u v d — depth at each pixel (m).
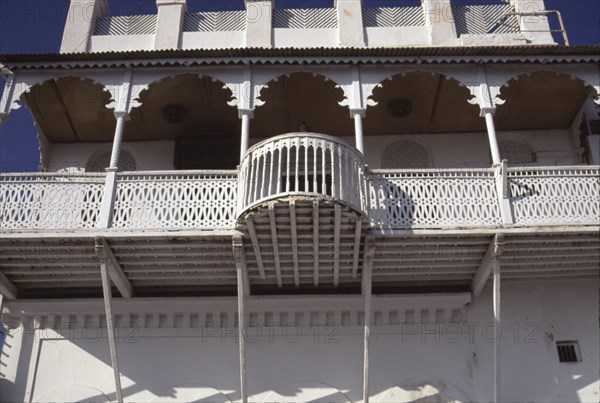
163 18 17.66
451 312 15.16
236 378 14.55
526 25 17.52
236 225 13.12
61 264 14.43
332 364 14.67
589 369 14.62
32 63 15.09
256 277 14.89
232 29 17.75
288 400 14.29
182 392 14.41
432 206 13.73
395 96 16.70
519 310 15.23
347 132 17.80
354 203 12.91
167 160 17.72
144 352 14.82
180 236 13.43
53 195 13.84
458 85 16.23
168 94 16.42
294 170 13.67
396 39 17.45
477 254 14.38
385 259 14.34
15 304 15.02
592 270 15.25
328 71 15.21
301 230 13.12
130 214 13.66
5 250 13.85
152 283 15.20
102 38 17.64
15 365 14.72
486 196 13.85
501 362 14.73
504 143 17.69
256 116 17.23
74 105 16.70
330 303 15.02
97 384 14.55
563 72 15.29
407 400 14.30
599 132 17.08
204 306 15.04
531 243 14.04
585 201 13.78
